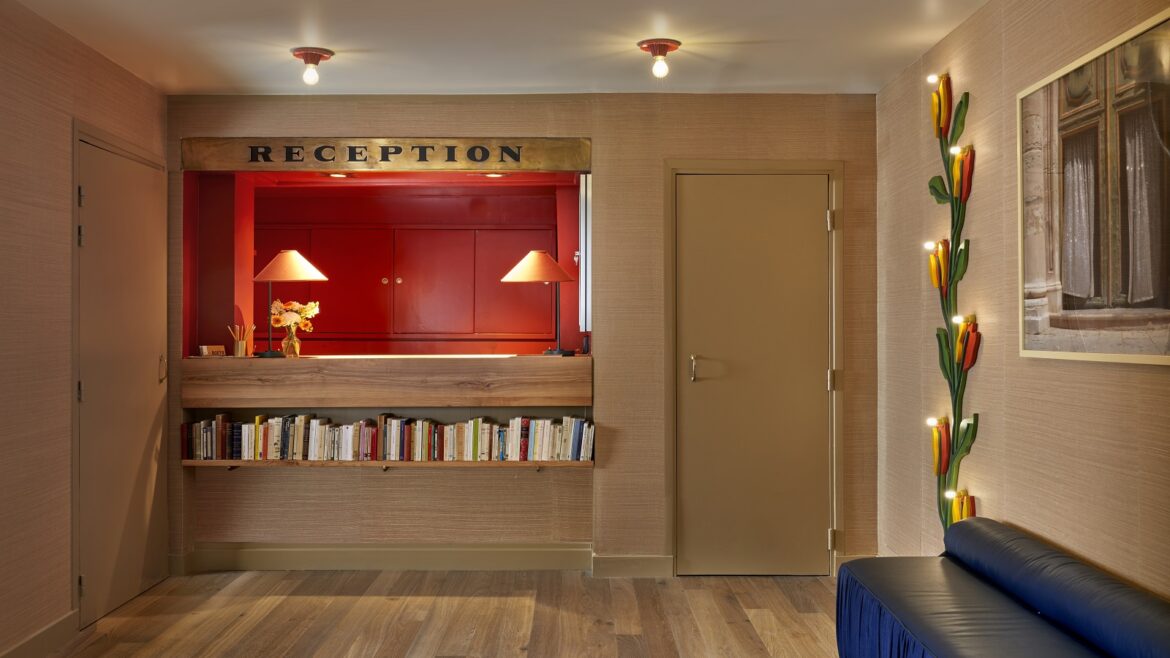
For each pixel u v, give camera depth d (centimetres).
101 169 416
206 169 489
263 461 481
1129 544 267
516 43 404
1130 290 261
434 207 669
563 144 490
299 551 502
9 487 345
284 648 377
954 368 383
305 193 669
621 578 485
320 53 412
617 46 408
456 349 666
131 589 446
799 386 489
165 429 482
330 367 483
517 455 482
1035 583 279
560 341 572
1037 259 314
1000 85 346
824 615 421
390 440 481
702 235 489
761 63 435
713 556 489
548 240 667
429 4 354
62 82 383
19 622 351
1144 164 253
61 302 382
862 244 489
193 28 381
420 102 492
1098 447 282
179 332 489
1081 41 291
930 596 293
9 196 344
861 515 489
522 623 410
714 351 489
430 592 459
